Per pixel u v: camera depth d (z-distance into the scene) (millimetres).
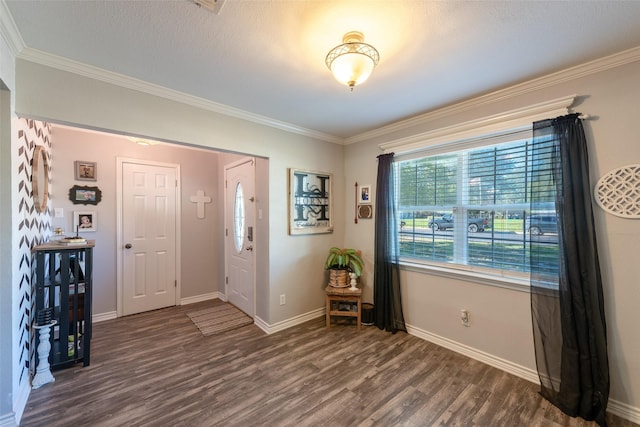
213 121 2496
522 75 1983
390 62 1811
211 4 1299
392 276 2990
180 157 3889
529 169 2166
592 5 1313
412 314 2914
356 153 3512
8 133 1604
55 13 1349
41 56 1700
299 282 3252
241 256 3637
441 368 2293
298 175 3191
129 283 3477
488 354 2355
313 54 1733
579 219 1801
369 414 1779
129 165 3475
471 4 1308
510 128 2174
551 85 1999
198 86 2156
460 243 2604
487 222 2434
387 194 3006
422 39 1576
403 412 1799
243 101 2441
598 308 1760
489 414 1782
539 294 1992
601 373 1727
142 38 1562
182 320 3318
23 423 1683
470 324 2471
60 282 2232
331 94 2295
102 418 1731
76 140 3127
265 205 3035
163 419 1729
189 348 2637
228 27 1472
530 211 2041
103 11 1339
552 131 1947
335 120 2924
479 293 2412
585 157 1819
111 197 3348
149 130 2137
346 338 2844
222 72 1943
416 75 1979
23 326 1911
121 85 2006
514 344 2209
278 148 3016
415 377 2170
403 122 2930
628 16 1382
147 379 2141
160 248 3719
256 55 1740
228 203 3994
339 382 2105
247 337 2879
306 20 1423
